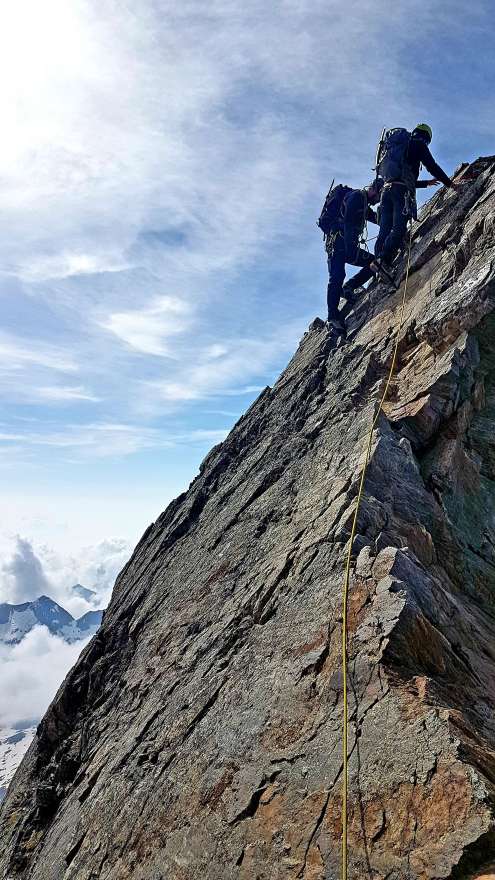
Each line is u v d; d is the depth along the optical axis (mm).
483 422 9656
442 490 8273
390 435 8523
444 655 5250
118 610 12141
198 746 5668
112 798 6285
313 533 7348
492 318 10102
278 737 4926
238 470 12312
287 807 4297
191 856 4590
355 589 5797
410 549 6855
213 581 8805
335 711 4754
